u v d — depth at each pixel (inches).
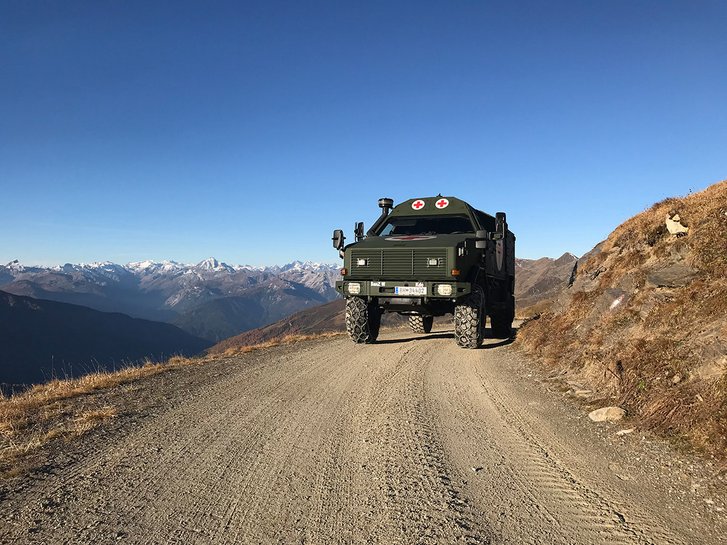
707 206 336.5
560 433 205.5
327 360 403.2
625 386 236.1
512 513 135.3
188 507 141.0
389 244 444.8
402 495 147.3
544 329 429.1
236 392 295.7
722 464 155.6
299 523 130.9
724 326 214.2
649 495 144.6
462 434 207.3
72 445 197.9
